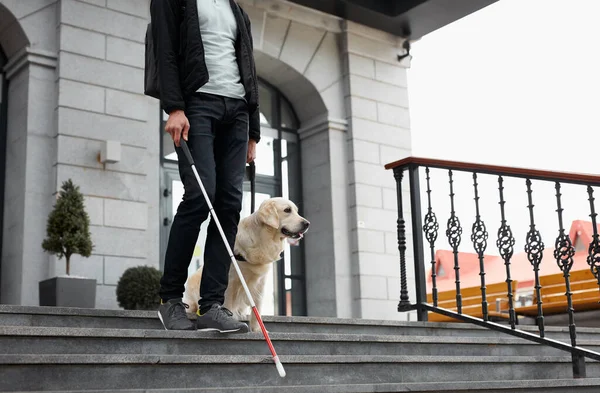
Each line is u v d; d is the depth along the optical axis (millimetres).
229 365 2416
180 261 2764
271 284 8195
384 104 8789
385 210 8516
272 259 3273
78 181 6348
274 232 3252
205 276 2766
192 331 2611
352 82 8562
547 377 3275
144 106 6836
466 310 7766
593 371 3467
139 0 7012
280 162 8594
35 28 6559
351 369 2678
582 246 11719
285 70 8383
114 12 6848
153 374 2273
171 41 2785
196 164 2744
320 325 3436
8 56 6828
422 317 4145
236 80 2908
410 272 8602
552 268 13250
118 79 6742
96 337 2453
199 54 2787
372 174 8508
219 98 2834
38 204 6297
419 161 4234
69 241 5477
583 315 6875
